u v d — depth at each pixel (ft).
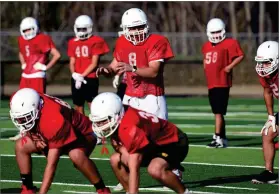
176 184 66.23
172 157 67.00
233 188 79.05
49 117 65.98
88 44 117.50
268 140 81.46
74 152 69.05
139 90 81.46
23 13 276.21
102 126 64.13
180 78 228.43
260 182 81.56
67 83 228.43
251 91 217.36
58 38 233.14
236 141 119.24
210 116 159.43
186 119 153.48
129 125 63.26
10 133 129.18
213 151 107.34
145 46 80.38
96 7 290.56
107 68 77.92
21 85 120.26
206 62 113.09
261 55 80.69
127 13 80.28
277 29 296.92
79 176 86.58
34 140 69.26
